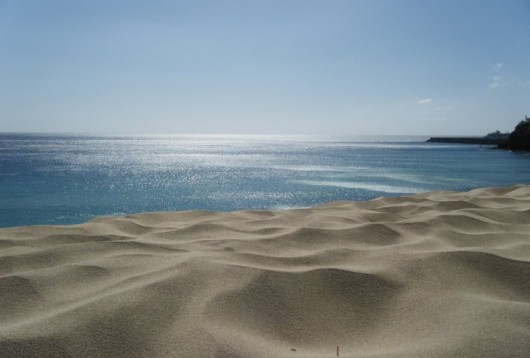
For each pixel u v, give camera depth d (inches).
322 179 1064.8
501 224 218.7
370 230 203.9
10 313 110.0
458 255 153.0
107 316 102.1
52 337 92.3
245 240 187.9
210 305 111.0
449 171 1296.8
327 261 158.1
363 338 104.9
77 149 3262.8
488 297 123.3
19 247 173.8
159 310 107.3
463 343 93.2
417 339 99.9
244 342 95.4
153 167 1539.1
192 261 143.6
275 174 1227.9
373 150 3376.0
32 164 1587.1
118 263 148.6
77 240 189.8
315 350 97.6
